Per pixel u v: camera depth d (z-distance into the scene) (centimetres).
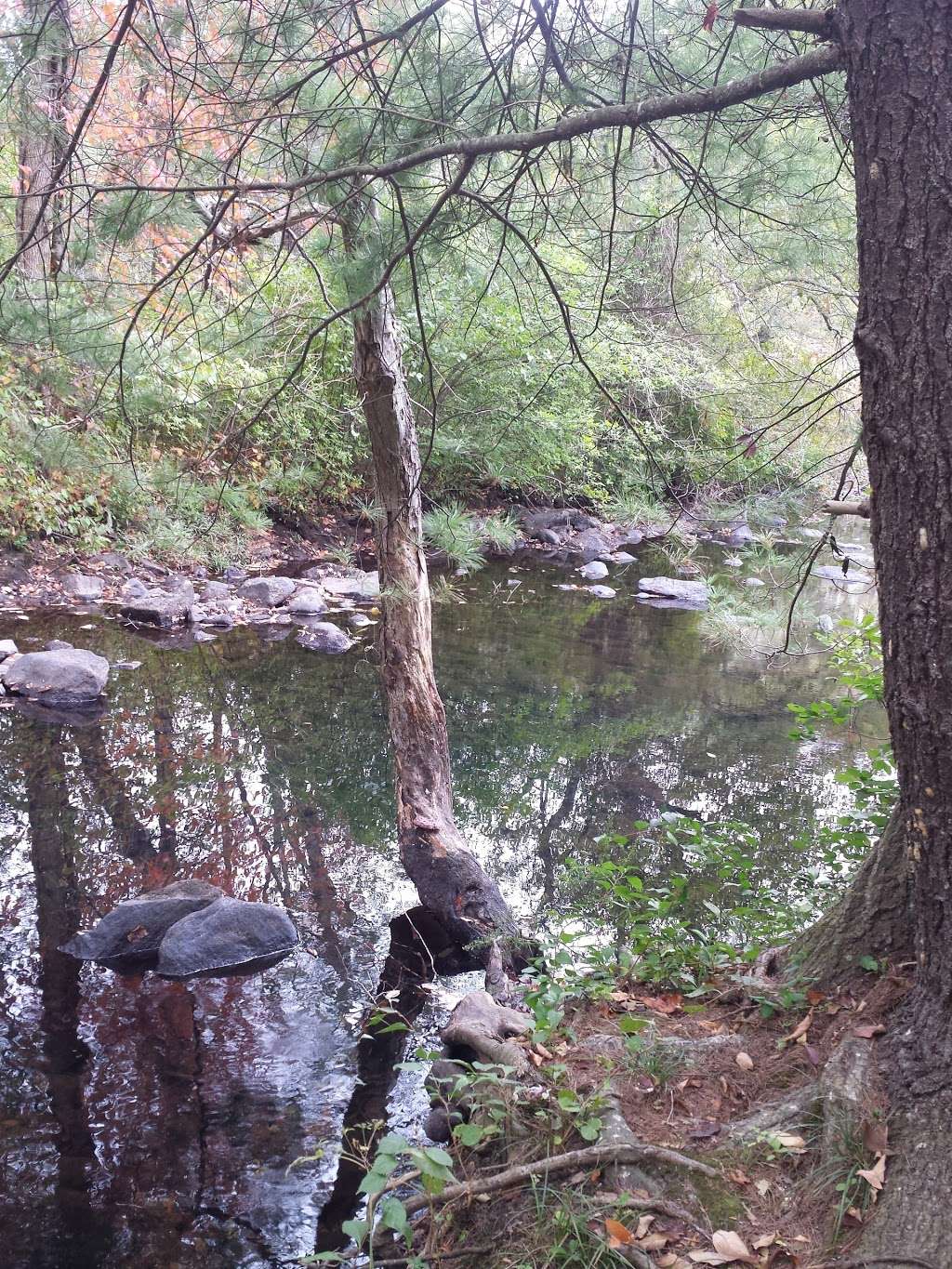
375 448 481
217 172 379
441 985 429
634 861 544
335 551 523
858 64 224
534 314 680
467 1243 249
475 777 670
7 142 406
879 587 241
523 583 1341
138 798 603
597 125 276
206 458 471
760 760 715
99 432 478
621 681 919
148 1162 309
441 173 388
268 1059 369
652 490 425
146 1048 371
